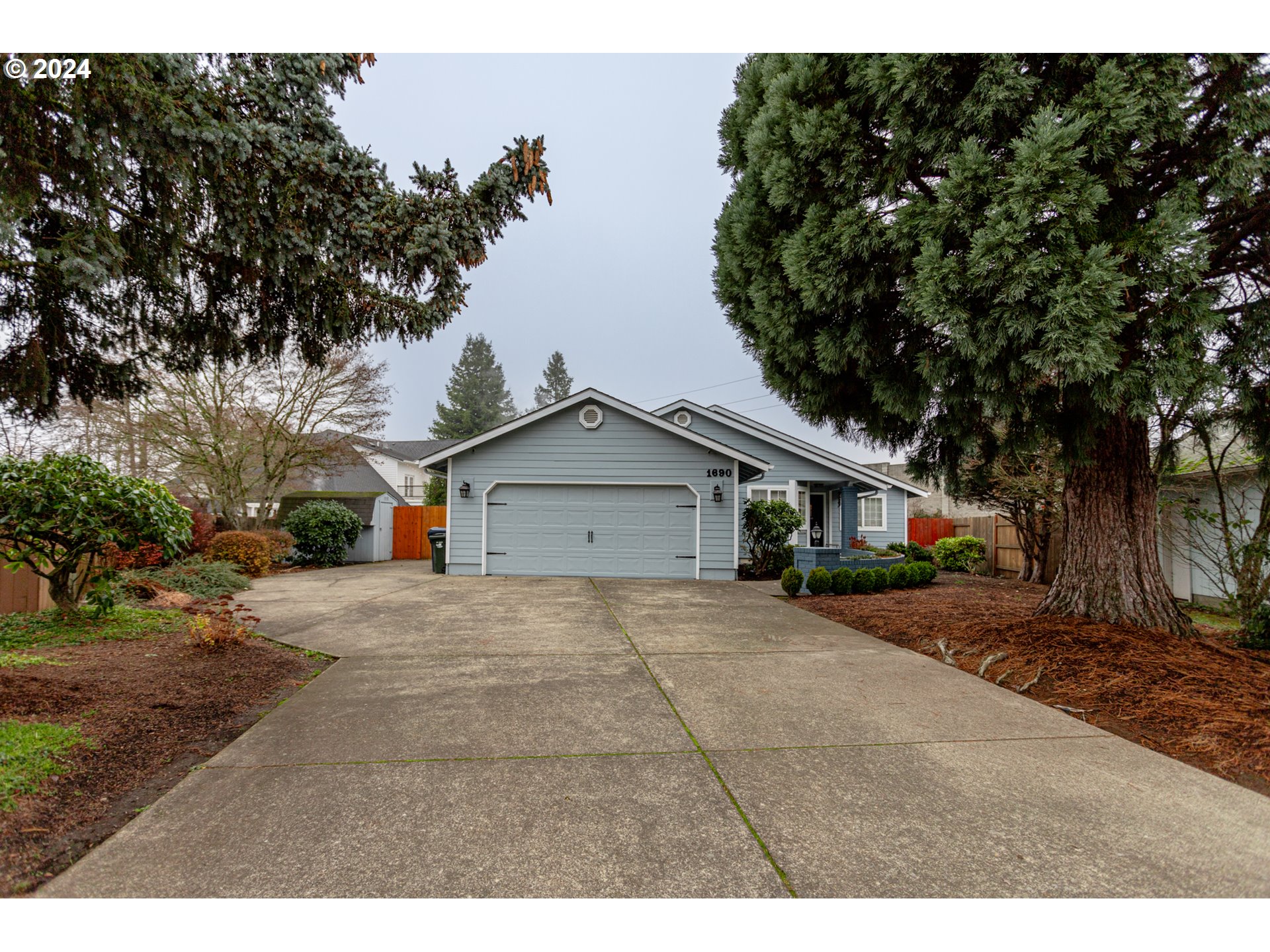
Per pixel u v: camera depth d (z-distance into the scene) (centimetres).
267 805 245
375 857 210
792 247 483
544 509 1171
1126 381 364
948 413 500
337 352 1517
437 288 474
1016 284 363
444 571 1210
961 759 297
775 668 468
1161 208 362
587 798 254
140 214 390
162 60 322
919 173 462
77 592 539
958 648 510
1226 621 734
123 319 447
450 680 431
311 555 1387
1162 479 766
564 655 508
